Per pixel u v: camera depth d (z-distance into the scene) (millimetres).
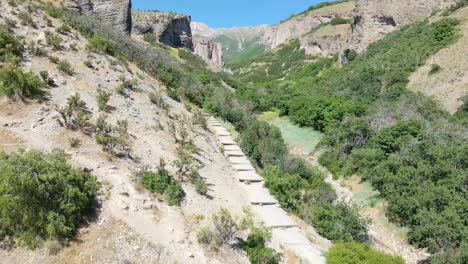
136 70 32219
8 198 11945
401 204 23547
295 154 36844
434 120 35562
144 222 14320
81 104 20156
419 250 21641
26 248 11703
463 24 52469
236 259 14453
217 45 109750
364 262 15680
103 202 14391
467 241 19625
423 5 70188
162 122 24844
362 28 74750
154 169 18312
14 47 22422
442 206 22609
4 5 27109
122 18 50531
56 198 12820
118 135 19531
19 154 13516
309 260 16203
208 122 33344
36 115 18203
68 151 16547
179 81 39125
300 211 22156
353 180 29938
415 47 54469
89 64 25922
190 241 14406
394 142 30750
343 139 35344
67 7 37156
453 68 44875
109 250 12594
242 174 24578
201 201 17688
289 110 52031
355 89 51688
